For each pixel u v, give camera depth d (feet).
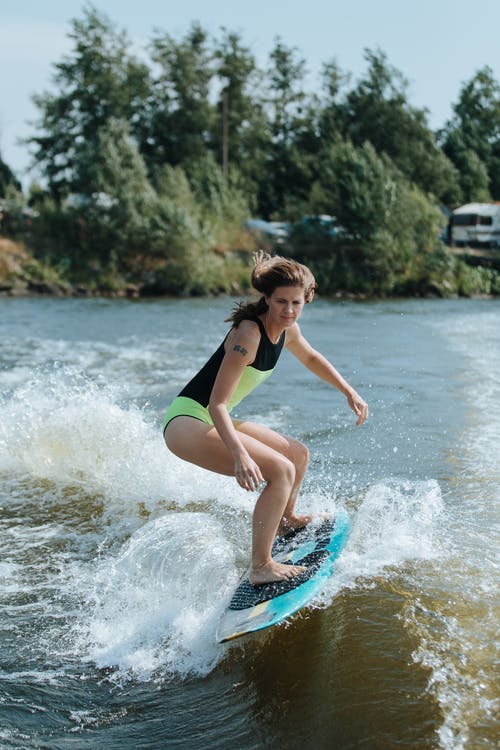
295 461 11.51
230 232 139.23
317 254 138.92
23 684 8.70
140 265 125.49
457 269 137.28
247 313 10.50
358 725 7.72
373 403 23.99
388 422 21.27
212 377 10.82
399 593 10.53
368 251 133.18
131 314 71.87
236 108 185.88
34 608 10.50
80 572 11.71
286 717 7.95
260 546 10.27
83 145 152.56
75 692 8.55
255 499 15.10
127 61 171.32
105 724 7.95
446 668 8.64
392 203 136.98
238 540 12.78
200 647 9.43
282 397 25.21
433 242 139.85
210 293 120.88
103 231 124.67
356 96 195.83
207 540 11.64
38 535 13.35
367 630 9.57
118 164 129.80
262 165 187.83
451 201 201.98
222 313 73.92
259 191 185.68
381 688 8.32
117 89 166.50
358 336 45.27
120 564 11.41
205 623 9.90
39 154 165.07
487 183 220.43
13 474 16.79
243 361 10.26
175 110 179.11
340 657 9.01
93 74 164.66
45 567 11.91
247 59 186.70
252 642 9.46
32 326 56.59
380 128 193.47
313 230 139.85
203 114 177.58
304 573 10.28
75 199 130.93
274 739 7.59
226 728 7.82
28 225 129.49
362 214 134.62
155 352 38.68
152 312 75.36
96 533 13.46
